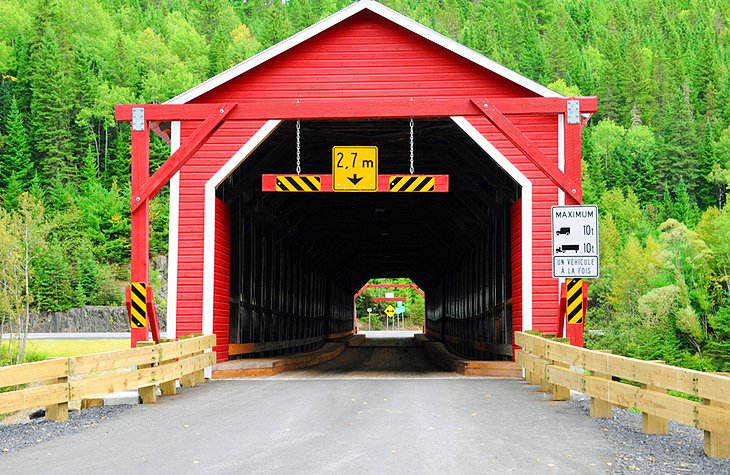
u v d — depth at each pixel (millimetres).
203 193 14664
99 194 76188
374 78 14773
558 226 10305
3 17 109938
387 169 19359
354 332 65375
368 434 6676
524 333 11891
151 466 5418
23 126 86500
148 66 111000
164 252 69188
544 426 7172
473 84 14672
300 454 5777
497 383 12055
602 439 6457
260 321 19000
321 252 32875
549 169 11586
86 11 119438
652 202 98250
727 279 51906
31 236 31375
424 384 11836
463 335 27891
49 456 5922
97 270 59719
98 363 8094
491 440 6375
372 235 32250
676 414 6047
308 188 13172
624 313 51594
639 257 56531
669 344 46312
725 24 170875
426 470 5195
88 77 97000
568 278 10844
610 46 144125
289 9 149500
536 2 168125
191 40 124500
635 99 123500
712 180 92500
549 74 129625
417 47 14797
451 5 166000
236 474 5109
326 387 11266
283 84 14820
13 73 94438
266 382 12406
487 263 19875
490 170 16125
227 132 14797
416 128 16344
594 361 7789
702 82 121875
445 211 21938
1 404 6727
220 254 15219
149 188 11500
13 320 33750
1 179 79312
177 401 9477
